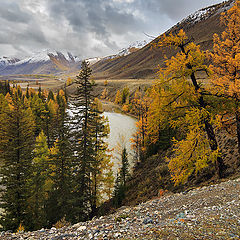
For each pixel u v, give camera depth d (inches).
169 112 453.4
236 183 353.4
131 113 3400.6
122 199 816.9
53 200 690.8
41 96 3346.5
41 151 1018.7
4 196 629.0
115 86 6122.1
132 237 171.2
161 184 727.1
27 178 689.6
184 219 206.8
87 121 730.2
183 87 426.0
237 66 426.6
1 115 1198.9
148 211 305.7
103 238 181.6
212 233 156.9
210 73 444.1
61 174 698.2
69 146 708.0
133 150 1668.3
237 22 442.0
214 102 450.6
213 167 549.6
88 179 714.8
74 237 201.9
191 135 447.2
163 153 1122.0
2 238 221.6
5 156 684.7
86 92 716.7
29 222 627.8
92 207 777.6
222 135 700.0
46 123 1712.6
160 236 161.8
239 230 157.2
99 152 825.5
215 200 285.3
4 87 3213.6
